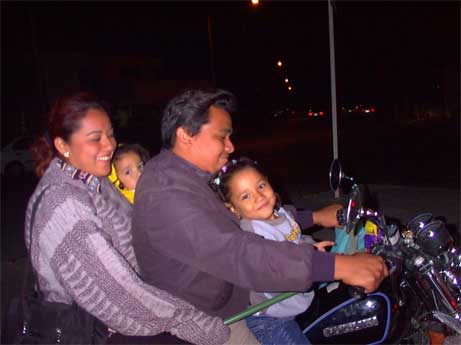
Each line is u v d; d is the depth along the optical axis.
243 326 2.13
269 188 2.21
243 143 23.20
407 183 10.15
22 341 1.86
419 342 2.11
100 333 1.88
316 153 17.16
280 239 2.24
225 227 1.83
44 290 1.86
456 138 18.50
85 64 28.16
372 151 16.56
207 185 2.04
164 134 2.07
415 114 34.31
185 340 1.92
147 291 1.80
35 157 2.07
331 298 2.19
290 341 2.14
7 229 8.56
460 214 6.54
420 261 1.94
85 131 1.93
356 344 2.11
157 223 1.89
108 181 2.30
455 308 1.93
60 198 1.83
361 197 2.10
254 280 1.76
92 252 1.76
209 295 1.96
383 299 2.04
